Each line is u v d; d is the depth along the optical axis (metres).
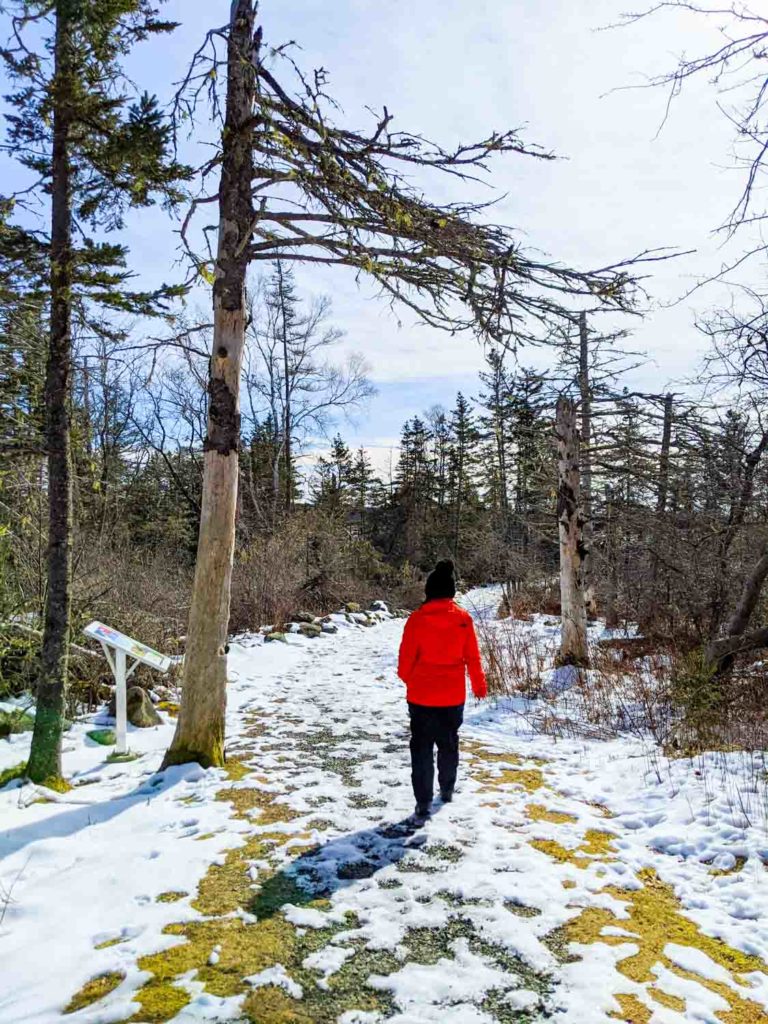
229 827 4.70
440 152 5.43
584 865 4.13
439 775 5.18
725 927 3.43
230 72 5.59
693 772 5.55
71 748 6.86
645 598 13.86
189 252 5.85
